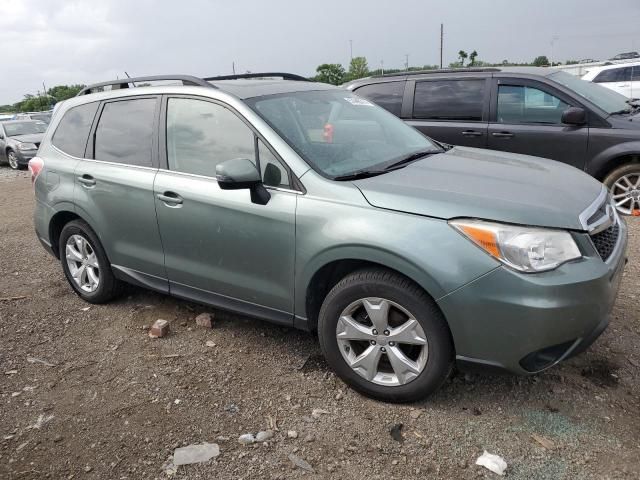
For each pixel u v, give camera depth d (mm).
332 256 3041
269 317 3518
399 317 2994
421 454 2729
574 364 3398
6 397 3393
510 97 6750
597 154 6309
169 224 3805
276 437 2900
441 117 7133
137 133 4094
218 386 3391
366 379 3131
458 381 3297
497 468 2594
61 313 4598
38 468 2768
